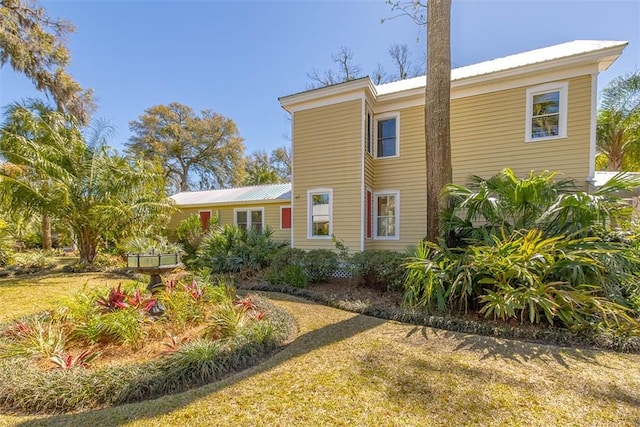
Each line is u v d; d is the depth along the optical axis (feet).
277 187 47.62
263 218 42.01
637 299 13.78
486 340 12.49
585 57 22.47
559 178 23.67
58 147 32.45
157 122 87.56
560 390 8.54
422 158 29.04
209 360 9.66
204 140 92.38
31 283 24.80
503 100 25.68
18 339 11.14
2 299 19.45
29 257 33.71
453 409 7.62
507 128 25.49
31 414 7.65
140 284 18.71
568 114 23.56
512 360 10.55
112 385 8.34
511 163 25.31
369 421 7.16
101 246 37.88
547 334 12.54
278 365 10.13
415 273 16.74
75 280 26.25
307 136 30.53
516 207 17.21
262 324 12.39
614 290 13.98
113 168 34.55
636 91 35.27
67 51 39.91
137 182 35.42
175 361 9.43
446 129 19.72
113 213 32.07
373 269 21.36
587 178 22.86
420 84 32.30
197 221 42.86
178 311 13.00
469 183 25.80
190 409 7.66
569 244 14.28
